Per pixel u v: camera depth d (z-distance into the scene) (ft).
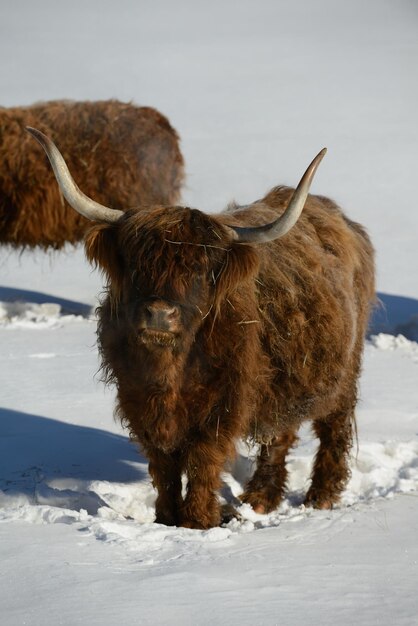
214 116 373.81
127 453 74.95
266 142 313.32
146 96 429.38
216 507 58.08
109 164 127.65
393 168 270.67
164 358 53.88
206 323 54.85
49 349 110.63
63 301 139.03
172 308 52.39
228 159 280.72
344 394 67.62
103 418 83.76
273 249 60.75
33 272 160.04
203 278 53.78
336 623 39.17
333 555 49.44
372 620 39.65
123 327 55.88
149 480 68.44
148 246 53.11
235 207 67.62
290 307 59.21
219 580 43.34
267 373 58.65
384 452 75.20
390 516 58.65
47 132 127.24
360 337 70.28
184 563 45.65
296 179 252.01
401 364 107.34
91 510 60.75
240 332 55.72
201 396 55.93
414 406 89.71
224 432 56.75
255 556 48.24
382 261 170.40
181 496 59.16
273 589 42.83
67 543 47.50
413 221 206.69
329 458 67.05
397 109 399.03
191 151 294.05
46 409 85.81
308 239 64.03
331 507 65.62
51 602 39.73
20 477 68.28
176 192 135.85
